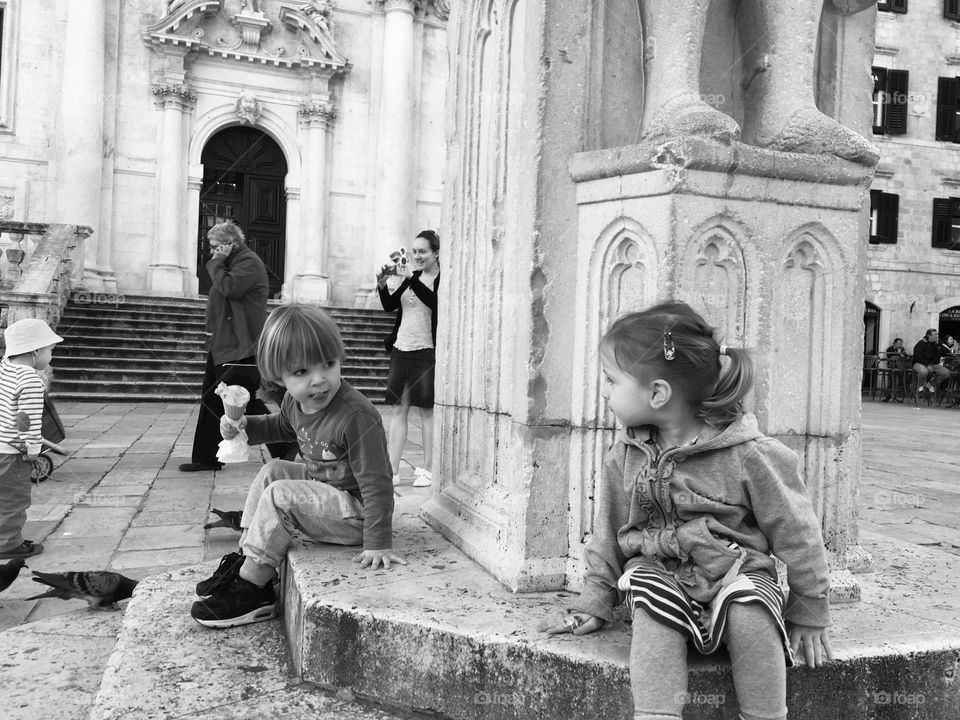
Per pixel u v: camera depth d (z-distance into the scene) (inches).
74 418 353.7
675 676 56.8
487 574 84.8
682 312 60.8
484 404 99.4
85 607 105.0
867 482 225.0
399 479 191.2
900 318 851.4
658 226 74.6
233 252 207.3
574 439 82.1
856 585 79.6
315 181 687.7
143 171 646.5
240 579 87.4
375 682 69.9
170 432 311.4
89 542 141.0
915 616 74.8
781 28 82.8
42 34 627.2
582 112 82.5
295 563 85.0
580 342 81.8
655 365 59.1
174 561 129.8
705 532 59.7
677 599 58.0
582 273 81.7
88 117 617.3
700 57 81.0
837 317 82.2
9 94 621.0
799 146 79.7
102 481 200.5
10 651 86.5
